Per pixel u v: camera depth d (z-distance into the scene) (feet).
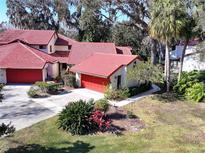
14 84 119.55
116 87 104.58
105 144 58.59
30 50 126.82
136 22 156.46
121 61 106.42
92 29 175.63
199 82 101.96
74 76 115.96
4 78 120.57
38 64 120.37
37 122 72.69
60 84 113.80
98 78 107.14
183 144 59.00
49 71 130.52
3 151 53.42
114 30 180.45
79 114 67.21
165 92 105.60
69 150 54.60
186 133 66.08
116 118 75.41
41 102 92.38
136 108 86.28
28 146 57.06
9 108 85.46
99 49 137.18
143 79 97.86
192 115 80.53
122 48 149.38
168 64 104.68
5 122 72.64
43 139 61.62
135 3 145.59
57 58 138.51
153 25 96.68
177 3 92.27
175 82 109.70
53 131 66.44
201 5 94.63
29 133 65.05
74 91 108.58
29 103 91.09
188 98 96.78
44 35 144.87
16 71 120.78
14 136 63.05
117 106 87.71
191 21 98.02
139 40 184.14
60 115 69.97
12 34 148.05
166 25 92.94
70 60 131.44
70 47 150.00
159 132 66.69
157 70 99.76
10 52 124.57
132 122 73.26
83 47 138.92
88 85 112.37
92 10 153.48
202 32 98.27
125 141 60.59
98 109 75.10
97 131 66.59
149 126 70.95
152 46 152.05
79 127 65.36
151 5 123.54
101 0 143.54
